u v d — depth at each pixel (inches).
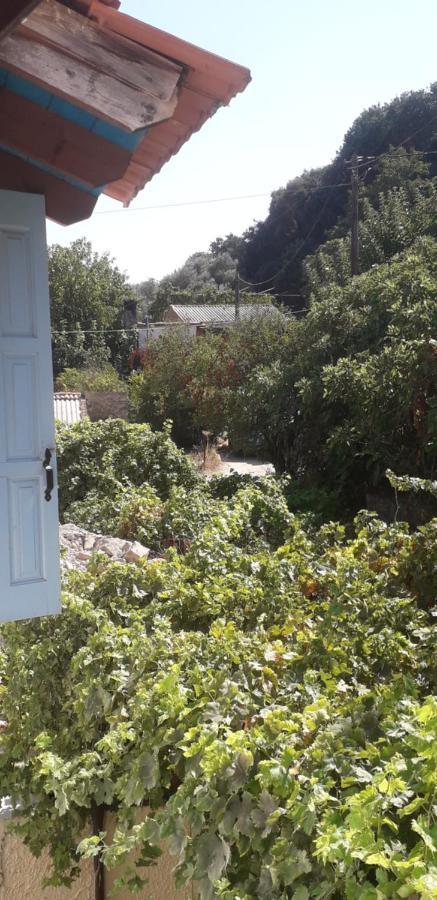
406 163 1414.9
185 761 100.4
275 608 157.6
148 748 105.0
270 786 86.0
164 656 124.6
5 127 101.7
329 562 184.1
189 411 989.2
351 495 471.2
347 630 139.0
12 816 130.1
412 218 951.0
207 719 101.0
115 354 1768.0
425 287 466.9
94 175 106.9
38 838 125.0
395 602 150.6
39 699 137.8
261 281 1797.5
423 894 61.4
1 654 162.4
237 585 165.8
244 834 85.3
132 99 93.0
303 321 609.6
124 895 120.4
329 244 1343.5
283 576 172.2
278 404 546.0
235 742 88.1
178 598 155.8
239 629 154.1
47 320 118.6
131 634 132.2
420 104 1615.4
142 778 102.0
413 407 406.9
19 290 116.7
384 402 424.2
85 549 260.5
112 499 368.5
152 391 1037.8
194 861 89.4
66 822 123.2
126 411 1060.5
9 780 133.0
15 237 116.1
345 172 1573.6
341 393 456.4
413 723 87.7
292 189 1776.6
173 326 1121.4
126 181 139.4
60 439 418.9
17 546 118.0
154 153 121.6
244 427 584.4
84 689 122.0
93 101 92.0
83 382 1280.8
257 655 128.9
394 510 418.9
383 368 426.9
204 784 91.3
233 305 1739.7
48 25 90.5
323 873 75.9
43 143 103.3
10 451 117.0
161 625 137.4
